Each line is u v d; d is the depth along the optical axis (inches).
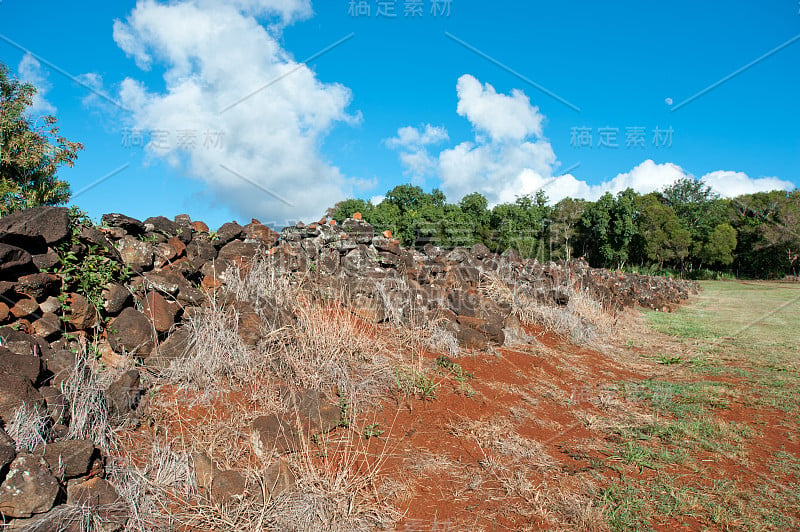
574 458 190.7
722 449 205.0
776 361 370.0
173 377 179.6
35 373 140.6
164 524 125.6
